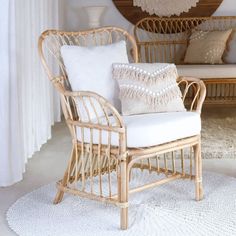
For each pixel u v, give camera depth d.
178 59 5.93
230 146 3.96
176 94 2.93
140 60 5.84
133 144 2.51
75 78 2.85
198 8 6.00
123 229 2.53
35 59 3.94
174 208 2.78
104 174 3.36
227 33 5.61
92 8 5.56
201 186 2.91
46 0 4.42
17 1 3.33
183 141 2.73
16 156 3.21
